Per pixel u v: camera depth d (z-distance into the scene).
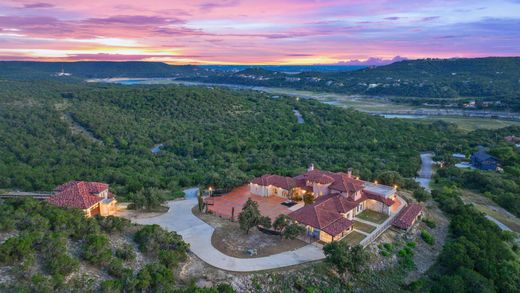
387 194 62.69
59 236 36.19
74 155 104.69
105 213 55.50
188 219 55.97
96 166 98.50
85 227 40.88
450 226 60.03
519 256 55.31
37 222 38.59
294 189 66.00
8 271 30.48
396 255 48.97
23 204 45.22
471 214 63.62
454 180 93.44
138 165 100.00
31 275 30.28
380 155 118.25
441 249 53.19
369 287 42.53
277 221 49.78
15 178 76.94
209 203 63.06
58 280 29.77
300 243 48.25
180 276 38.84
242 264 42.47
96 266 35.50
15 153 101.94
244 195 67.75
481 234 55.38
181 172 93.38
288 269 41.78
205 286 37.41
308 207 53.84
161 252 39.91
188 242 47.81
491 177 89.75
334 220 51.19
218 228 52.50
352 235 51.59
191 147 122.25
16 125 121.00
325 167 96.69
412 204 61.69
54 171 87.06
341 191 60.84
